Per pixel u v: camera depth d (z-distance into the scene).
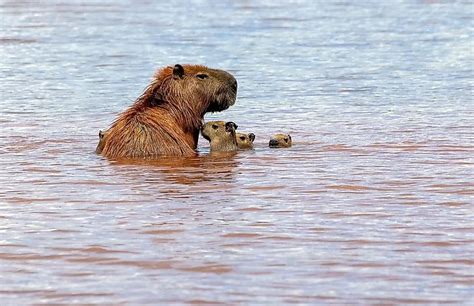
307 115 31.64
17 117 31.52
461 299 15.12
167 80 26.08
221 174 23.02
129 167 23.80
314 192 21.17
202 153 25.62
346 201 20.42
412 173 22.84
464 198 20.55
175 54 46.41
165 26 57.06
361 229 18.45
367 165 23.78
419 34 53.00
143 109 25.78
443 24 57.22
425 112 31.67
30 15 63.03
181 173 23.11
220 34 53.34
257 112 32.41
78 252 17.36
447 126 29.02
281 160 24.55
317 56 45.59
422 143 26.42
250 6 67.62
